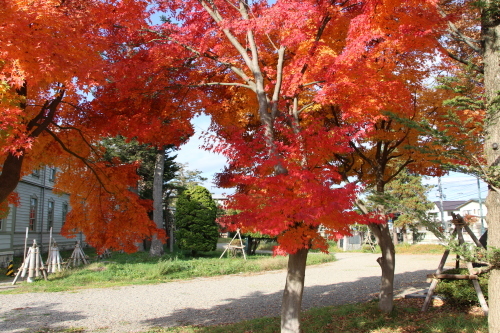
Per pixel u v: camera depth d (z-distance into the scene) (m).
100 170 7.77
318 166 5.54
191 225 23.09
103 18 6.51
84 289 13.00
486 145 5.11
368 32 5.76
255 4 7.60
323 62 6.23
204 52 7.12
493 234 4.96
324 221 5.00
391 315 7.56
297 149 5.43
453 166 4.91
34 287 13.11
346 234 5.11
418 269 17.91
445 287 8.27
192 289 13.02
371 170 9.71
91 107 7.14
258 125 8.30
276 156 5.36
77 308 9.92
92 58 5.58
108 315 9.12
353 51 5.63
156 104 7.41
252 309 9.76
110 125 6.87
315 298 11.16
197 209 23.52
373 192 6.46
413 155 7.67
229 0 7.80
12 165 5.45
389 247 8.02
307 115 7.54
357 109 5.77
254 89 6.70
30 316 9.00
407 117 7.22
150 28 7.52
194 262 18.70
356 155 9.11
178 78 7.66
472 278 7.42
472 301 8.02
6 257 19.11
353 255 29.73
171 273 16.17
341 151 5.27
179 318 8.82
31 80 4.67
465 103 4.97
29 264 14.95
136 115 6.81
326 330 6.84
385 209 6.35
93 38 5.81
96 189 7.86
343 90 5.82
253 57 6.71
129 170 7.90
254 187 5.76
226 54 7.62
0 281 14.55
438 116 7.32
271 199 5.04
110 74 6.23
